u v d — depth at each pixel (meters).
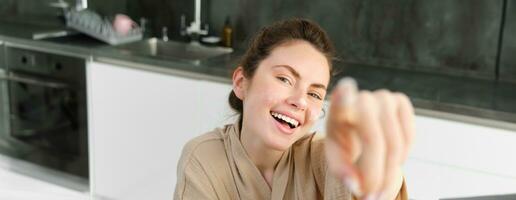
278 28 0.98
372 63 2.84
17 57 3.05
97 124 2.92
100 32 3.04
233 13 3.07
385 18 2.76
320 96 0.94
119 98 2.82
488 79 2.61
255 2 3.01
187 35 3.20
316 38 0.96
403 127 0.44
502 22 2.53
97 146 2.96
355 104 0.42
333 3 2.84
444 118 2.22
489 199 1.20
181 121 2.69
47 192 3.11
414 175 2.29
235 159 1.02
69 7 3.43
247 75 0.99
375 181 0.43
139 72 2.73
